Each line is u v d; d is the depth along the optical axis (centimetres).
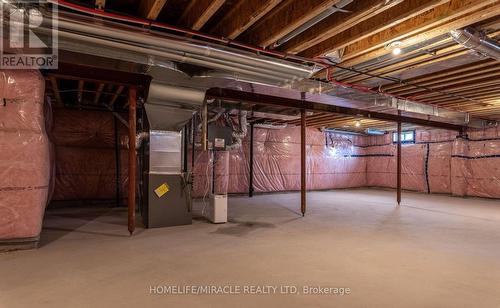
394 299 214
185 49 289
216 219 459
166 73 326
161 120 419
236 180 813
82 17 246
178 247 332
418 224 464
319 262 288
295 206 642
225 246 338
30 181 310
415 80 439
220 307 199
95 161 622
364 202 711
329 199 768
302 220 490
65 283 233
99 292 218
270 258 298
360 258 301
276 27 289
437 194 884
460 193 810
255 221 479
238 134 636
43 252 306
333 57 353
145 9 264
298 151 928
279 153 890
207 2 248
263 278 248
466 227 445
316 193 915
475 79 429
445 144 873
